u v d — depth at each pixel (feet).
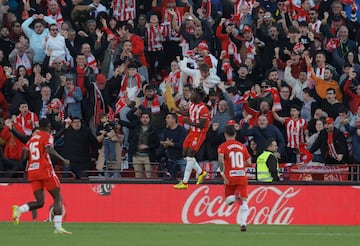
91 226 197.67
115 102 249.75
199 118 204.74
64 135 225.56
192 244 144.97
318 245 146.72
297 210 216.13
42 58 253.65
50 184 165.27
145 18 272.10
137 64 251.39
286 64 252.42
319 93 242.17
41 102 238.48
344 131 230.68
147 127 229.45
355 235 173.78
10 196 217.77
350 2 272.92
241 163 175.94
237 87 248.32
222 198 216.74
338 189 216.54
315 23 263.70
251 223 216.13
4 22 262.88
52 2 264.72
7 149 225.56
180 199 217.97
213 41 268.62
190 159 206.90
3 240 151.94
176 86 248.32
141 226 199.21
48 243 145.48
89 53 251.39
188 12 271.28
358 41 263.49
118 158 228.43
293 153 233.35
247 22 272.92
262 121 227.61
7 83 245.65
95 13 270.26
